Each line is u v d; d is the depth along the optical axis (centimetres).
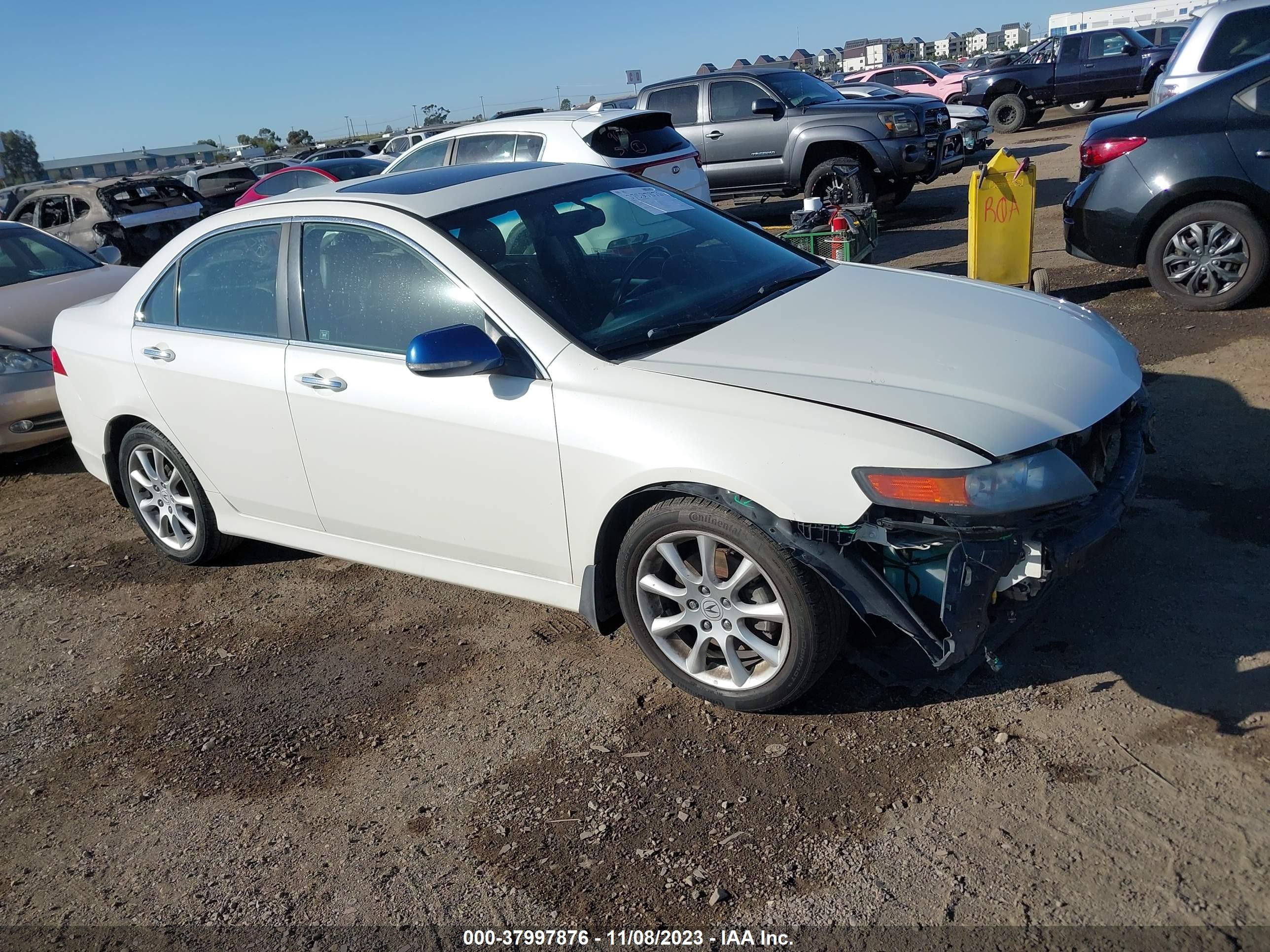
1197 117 618
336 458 379
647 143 937
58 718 374
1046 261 852
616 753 307
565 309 336
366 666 380
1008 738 285
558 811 286
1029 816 256
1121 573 356
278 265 396
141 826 307
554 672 358
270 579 469
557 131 910
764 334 327
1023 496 266
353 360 367
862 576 272
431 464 351
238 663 396
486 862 271
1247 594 333
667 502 304
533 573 348
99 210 1331
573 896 255
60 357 491
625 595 326
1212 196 623
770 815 271
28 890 286
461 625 402
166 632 430
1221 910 221
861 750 291
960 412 275
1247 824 243
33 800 327
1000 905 232
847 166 1128
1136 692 296
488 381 332
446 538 363
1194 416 479
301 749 334
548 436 318
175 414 433
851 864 251
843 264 423
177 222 1403
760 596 299
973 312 341
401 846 282
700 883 253
